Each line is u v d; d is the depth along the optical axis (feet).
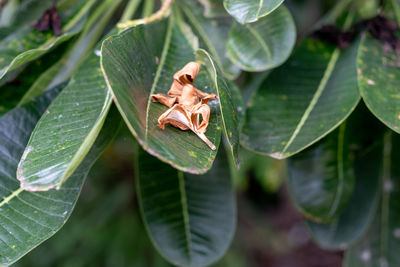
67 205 1.69
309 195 1.98
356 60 1.85
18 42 1.87
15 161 1.75
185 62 1.76
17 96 1.88
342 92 1.83
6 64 1.83
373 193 2.13
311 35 1.97
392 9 1.99
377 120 1.97
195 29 1.89
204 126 1.58
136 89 1.59
